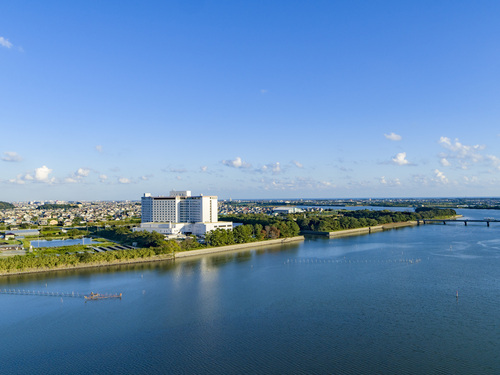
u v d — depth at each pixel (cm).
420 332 15375
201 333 15612
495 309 18038
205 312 18138
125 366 12975
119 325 16638
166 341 14900
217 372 12469
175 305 19262
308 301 19625
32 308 19125
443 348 13912
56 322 17150
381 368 12544
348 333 15388
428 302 19225
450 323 16300
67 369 12862
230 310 18375
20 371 12781
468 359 13062
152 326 16462
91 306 19300
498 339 14612
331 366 12725
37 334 15838
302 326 16200
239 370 12562
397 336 15012
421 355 13400
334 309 18312
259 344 14475
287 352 13788
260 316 17475
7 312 18550
